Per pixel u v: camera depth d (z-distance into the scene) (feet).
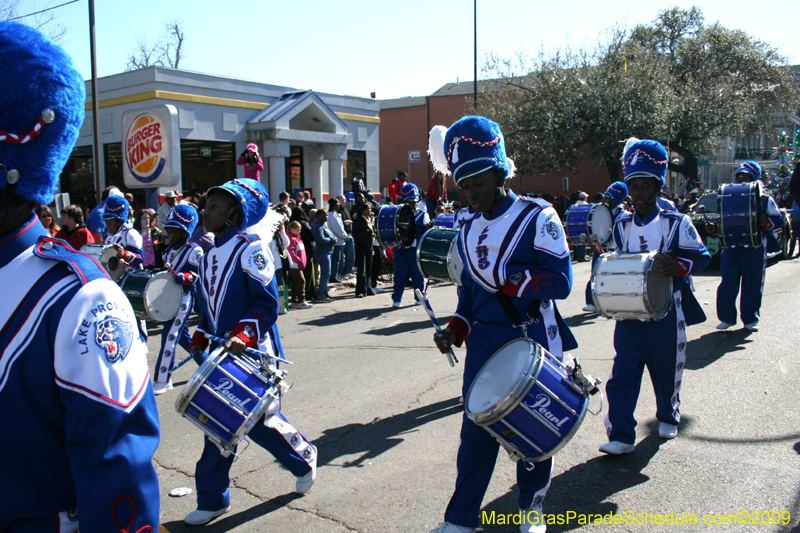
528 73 91.15
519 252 9.89
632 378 13.73
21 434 4.58
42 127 4.60
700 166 130.93
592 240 31.07
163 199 50.98
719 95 92.32
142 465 4.79
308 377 21.29
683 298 14.38
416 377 20.89
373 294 40.50
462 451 10.07
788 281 39.40
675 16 116.57
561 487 12.51
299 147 71.51
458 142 9.79
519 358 9.39
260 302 11.32
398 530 11.22
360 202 39.11
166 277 19.81
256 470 14.01
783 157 61.00
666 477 12.80
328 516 11.80
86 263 4.92
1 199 4.57
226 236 11.72
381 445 15.25
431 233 26.61
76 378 4.56
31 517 4.77
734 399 17.35
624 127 82.74
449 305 35.55
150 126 40.52
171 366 20.26
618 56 87.10
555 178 124.26
